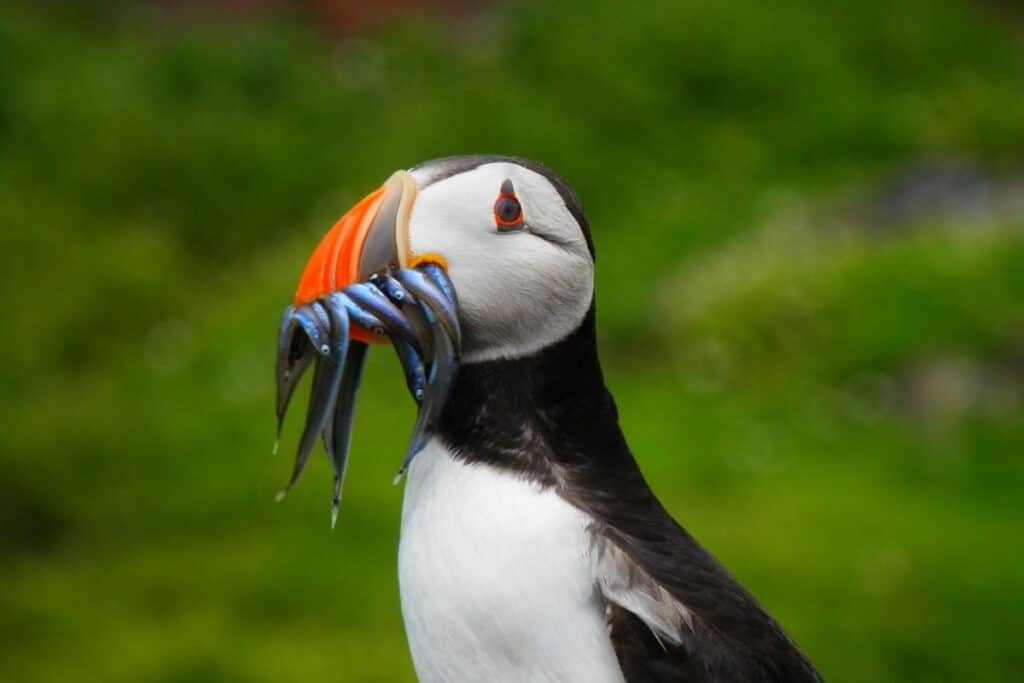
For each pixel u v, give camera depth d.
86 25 22.59
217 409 14.27
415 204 4.59
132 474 13.33
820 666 10.48
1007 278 15.05
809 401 14.33
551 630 4.36
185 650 10.73
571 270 4.64
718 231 18.05
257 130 20.36
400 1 23.72
